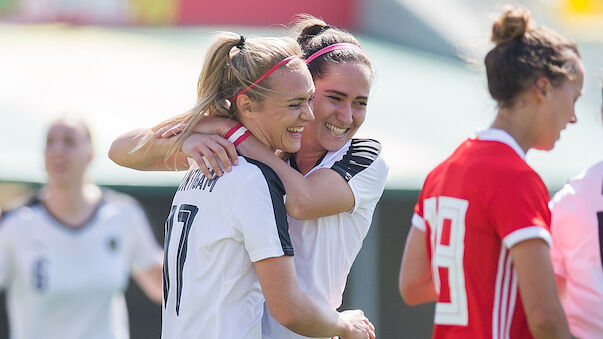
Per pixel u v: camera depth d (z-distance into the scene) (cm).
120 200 1945
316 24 1141
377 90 3400
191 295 1041
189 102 3075
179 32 3959
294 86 1021
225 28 3956
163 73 3372
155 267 1969
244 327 1023
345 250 1099
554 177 2680
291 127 1044
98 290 1838
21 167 2458
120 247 1898
